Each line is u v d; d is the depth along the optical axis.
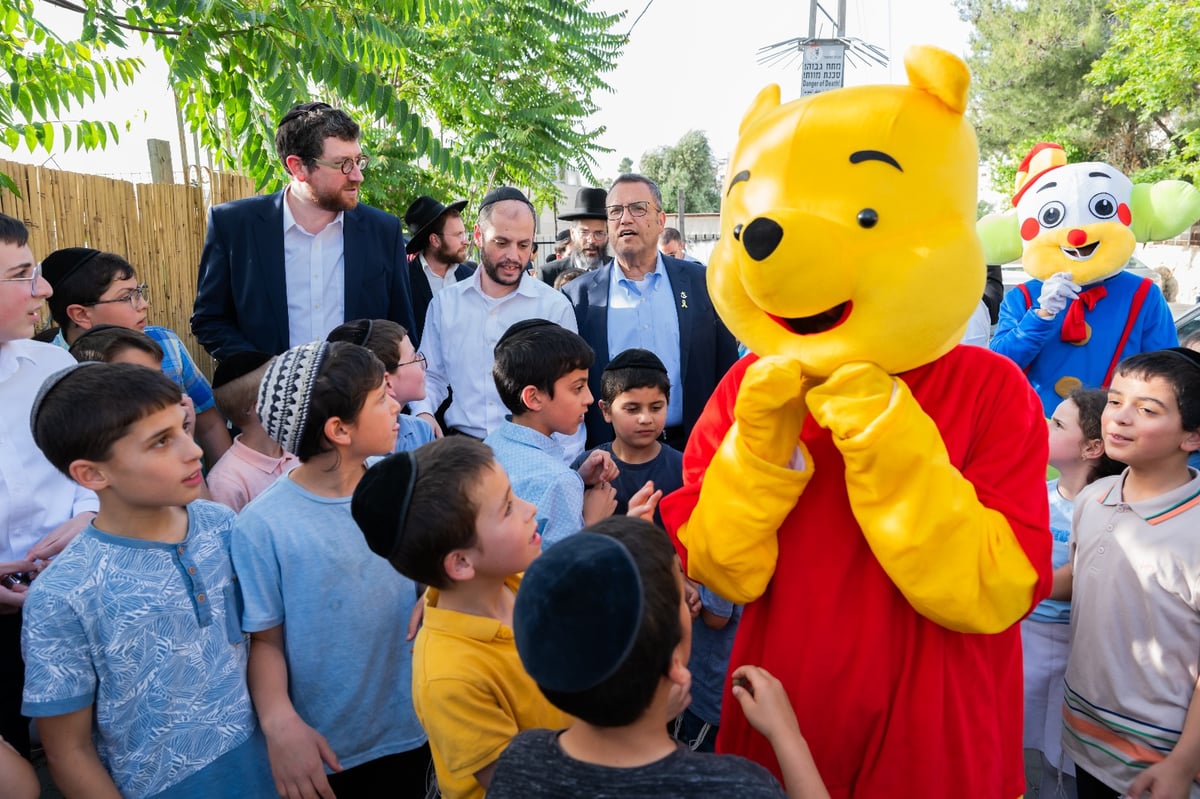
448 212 5.00
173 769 1.76
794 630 1.62
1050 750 2.44
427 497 1.52
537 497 2.19
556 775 1.16
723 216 1.63
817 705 1.60
